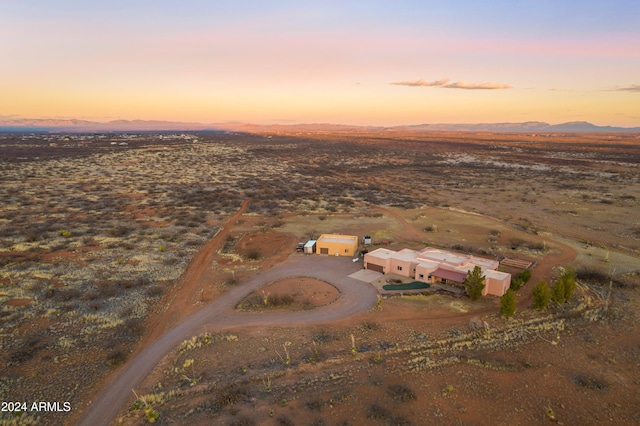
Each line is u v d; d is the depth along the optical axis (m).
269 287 40.09
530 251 51.16
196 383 25.11
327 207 76.38
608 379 25.39
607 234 59.81
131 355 28.44
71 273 42.06
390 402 23.20
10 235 53.81
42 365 26.88
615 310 34.88
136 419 21.98
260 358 27.94
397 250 51.62
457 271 40.59
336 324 32.78
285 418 21.83
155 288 39.19
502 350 28.69
